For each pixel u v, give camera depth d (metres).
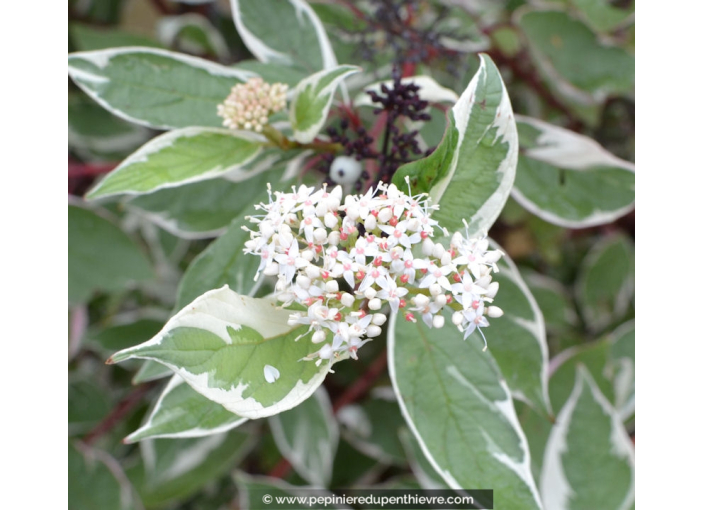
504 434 0.27
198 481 0.38
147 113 0.30
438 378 0.27
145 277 0.38
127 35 0.40
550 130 0.32
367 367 0.40
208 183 0.33
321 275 0.23
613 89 0.38
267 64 0.31
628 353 0.37
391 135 0.31
